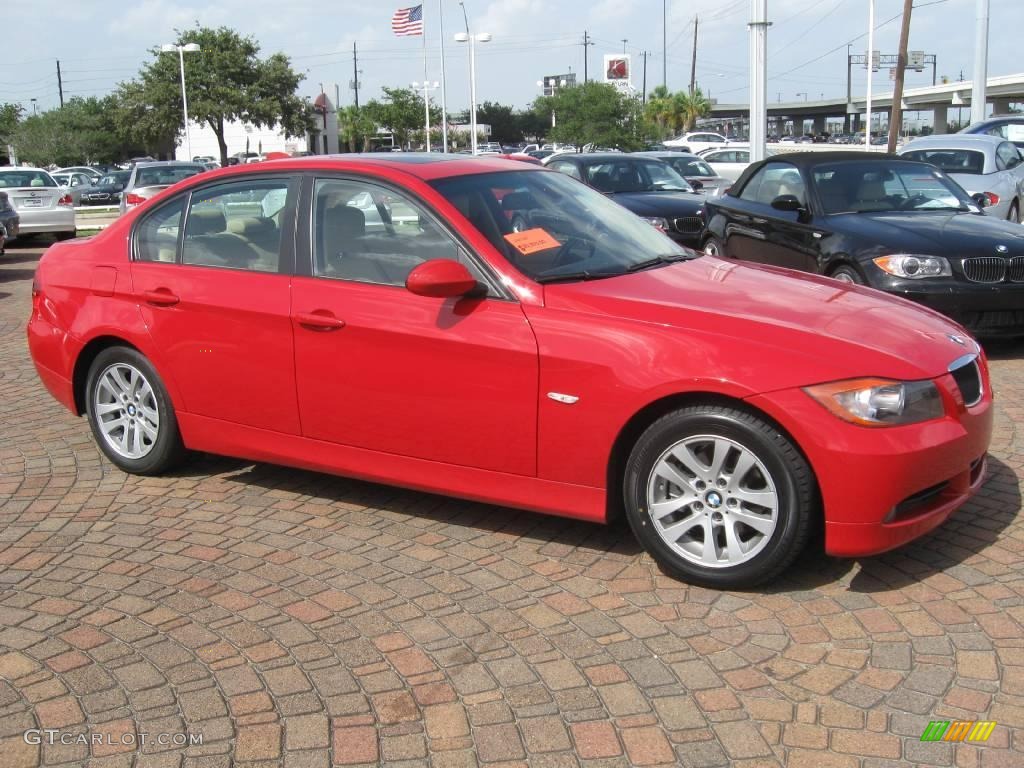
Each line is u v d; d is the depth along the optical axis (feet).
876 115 465.88
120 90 171.73
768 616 12.03
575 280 13.89
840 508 11.83
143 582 13.44
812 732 9.75
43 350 18.20
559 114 145.18
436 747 9.70
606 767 9.34
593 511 13.26
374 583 13.23
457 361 13.65
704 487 12.55
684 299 13.37
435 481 14.37
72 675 11.14
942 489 12.66
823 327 12.62
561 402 13.01
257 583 13.32
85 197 136.87
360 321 14.37
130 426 17.47
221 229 16.19
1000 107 268.00
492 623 12.05
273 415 15.60
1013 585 12.64
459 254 14.03
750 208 31.24
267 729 10.06
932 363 12.42
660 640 11.54
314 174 15.48
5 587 13.39
